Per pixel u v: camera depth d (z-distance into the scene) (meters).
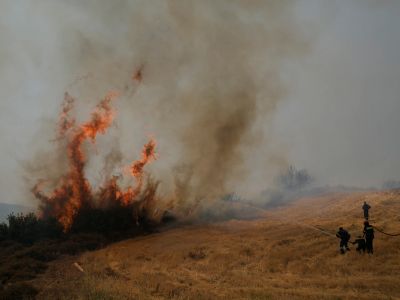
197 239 29.80
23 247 28.22
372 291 15.73
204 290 17.08
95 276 19.61
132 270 21.50
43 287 17.45
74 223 32.66
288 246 25.02
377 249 21.83
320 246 23.94
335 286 16.89
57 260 24.77
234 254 24.22
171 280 19.12
